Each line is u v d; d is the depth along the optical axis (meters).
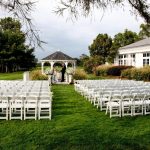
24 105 11.23
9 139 8.52
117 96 12.23
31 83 18.66
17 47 62.56
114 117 11.62
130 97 12.55
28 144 8.08
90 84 18.09
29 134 9.03
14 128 9.77
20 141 8.34
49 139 8.52
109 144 8.06
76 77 31.12
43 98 11.79
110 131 9.38
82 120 11.01
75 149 7.68
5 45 62.62
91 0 5.04
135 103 11.98
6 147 7.84
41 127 9.90
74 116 11.83
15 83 18.75
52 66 32.84
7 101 11.10
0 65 66.69
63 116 11.84
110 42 48.66
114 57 46.97
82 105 14.98
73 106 14.63
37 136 8.81
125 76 36.06
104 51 48.69
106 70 42.34
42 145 8.00
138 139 8.52
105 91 12.94
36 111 11.16
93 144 8.05
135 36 57.94
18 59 63.88
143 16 5.31
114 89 14.11
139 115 12.01
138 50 38.66
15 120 11.06
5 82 19.80
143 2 5.29
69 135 8.91
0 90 13.24
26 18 4.41
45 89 13.88
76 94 20.42
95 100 15.34
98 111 13.05
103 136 8.81
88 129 9.61
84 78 31.42
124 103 11.87
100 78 37.88
